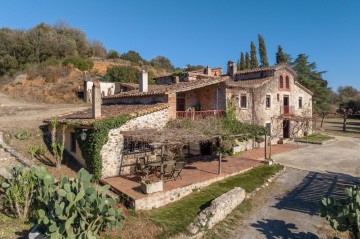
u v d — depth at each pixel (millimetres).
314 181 14492
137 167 14383
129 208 10555
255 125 22219
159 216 10016
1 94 37656
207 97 22594
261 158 19203
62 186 7855
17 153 15359
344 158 19953
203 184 13195
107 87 39594
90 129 13688
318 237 9242
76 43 66312
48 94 38188
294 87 30578
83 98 38844
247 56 59625
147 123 15609
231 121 21141
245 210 11141
